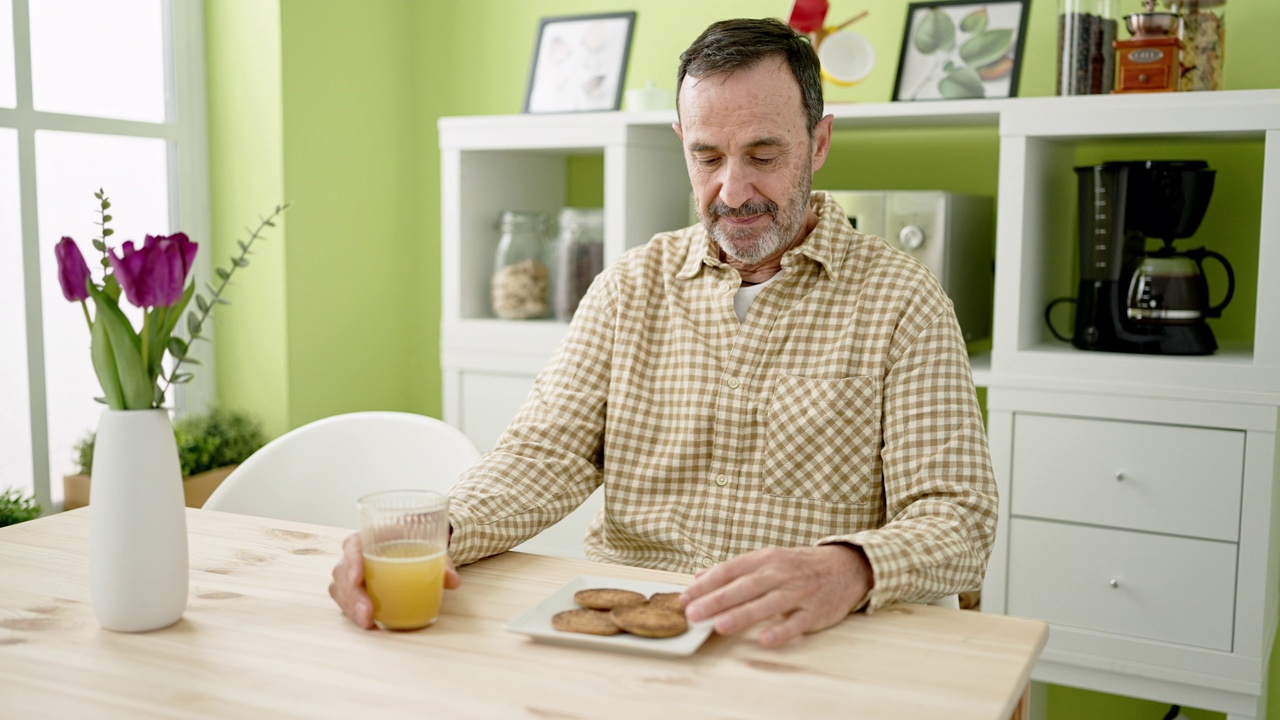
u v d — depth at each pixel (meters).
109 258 0.98
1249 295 2.24
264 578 1.17
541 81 2.77
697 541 1.44
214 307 2.78
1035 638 1.02
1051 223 2.25
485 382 2.62
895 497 1.33
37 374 2.41
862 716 0.85
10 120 2.31
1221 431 1.91
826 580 1.05
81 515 1.45
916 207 2.18
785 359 1.45
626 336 1.53
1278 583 2.13
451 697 0.88
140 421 1.01
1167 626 1.97
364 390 2.98
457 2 2.99
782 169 1.39
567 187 2.99
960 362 1.37
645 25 2.76
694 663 0.95
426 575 1.01
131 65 2.59
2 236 2.33
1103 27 2.07
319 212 2.79
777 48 1.37
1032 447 2.06
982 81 2.25
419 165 3.09
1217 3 2.01
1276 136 1.85
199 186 2.74
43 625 1.04
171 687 0.90
